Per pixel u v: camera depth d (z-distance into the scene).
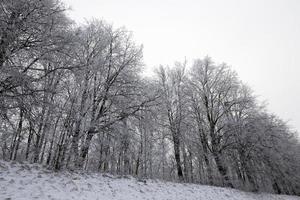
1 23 8.39
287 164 21.03
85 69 11.66
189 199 11.92
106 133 15.84
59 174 10.12
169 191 12.22
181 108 20.75
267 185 19.92
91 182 10.23
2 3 8.80
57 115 11.48
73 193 8.45
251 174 18.70
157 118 17.73
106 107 16.72
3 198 6.50
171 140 20.70
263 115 19.95
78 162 12.99
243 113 20.58
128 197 9.58
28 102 9.08
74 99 12.27
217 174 19.70
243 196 16.00
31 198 6.98
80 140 13.45
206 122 21.41
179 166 19.39
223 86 22.66
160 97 17.83
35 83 9.59
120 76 17.34
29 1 9.06
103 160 17.77
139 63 18.28
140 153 19.45
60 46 10.14
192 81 23.14
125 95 16.69
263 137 18.23
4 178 8.02
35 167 10.38
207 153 19.78
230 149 19.31
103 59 15.62
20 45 9.21
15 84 8.66
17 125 11.15
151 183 12.77
